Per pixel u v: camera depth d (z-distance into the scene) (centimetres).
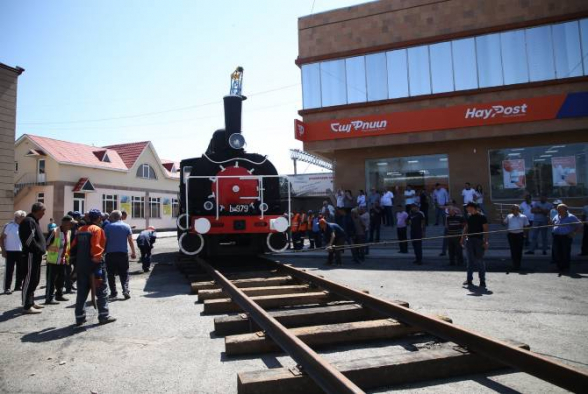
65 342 517
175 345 489
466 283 859
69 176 3073
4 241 891
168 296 770
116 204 3475
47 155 3016
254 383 340
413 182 1961
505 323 558
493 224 1775
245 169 1026
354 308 569
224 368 414
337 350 457
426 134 1861
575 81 1691
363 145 1948
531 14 1762
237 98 1059
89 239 597
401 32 1941
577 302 685
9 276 891
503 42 1802
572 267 1060
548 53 1744
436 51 1889
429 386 368
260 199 1018
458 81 1852
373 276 980
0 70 1778
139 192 3747
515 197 1817
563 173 1766
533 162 1802
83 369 423
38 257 707
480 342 396
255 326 527
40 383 391
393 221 1853
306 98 2083
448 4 1875
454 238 1118
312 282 755
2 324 618
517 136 1820
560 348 457
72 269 929
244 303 586
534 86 1733
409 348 457
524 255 1275
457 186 1883
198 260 1116
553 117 1700
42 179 3048
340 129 1977
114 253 762
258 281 807
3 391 375
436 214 1758
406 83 1927
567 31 1728
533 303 679
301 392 347
